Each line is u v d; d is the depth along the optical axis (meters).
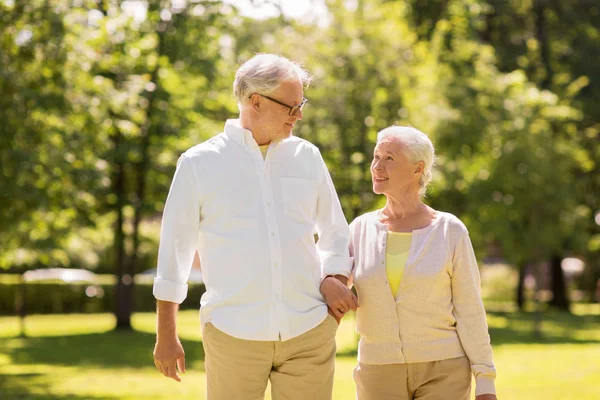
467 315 4.14
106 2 15.96
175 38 22.16
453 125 21.17
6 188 12.49
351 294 3.90
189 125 22.27
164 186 23.44
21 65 12.43
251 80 3.73
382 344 4.14
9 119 12.33
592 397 10.50
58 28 12.48
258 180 3.76
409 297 4.11
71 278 32.84
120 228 23.73
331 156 18.42
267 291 3.70
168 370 3.72
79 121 13.46
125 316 24.38
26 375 14.83
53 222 15.10
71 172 14.53
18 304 32.59
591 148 30.58
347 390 11.55
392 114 18.45
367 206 18.42
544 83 31.02
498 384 12.00
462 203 22.05
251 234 3.71
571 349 17.84
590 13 31.98
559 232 21.56
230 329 3.68
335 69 18.34
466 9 27.91
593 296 39.16
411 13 28.77
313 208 3.90
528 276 40.66
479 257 24.03
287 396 3.81
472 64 24.31
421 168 4.21
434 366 4.11
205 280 3.79
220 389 3.75
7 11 12.39
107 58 14.12
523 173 20.98
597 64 31.45
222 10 22.42
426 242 4.14
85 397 11.62
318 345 3.80
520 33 32.22
